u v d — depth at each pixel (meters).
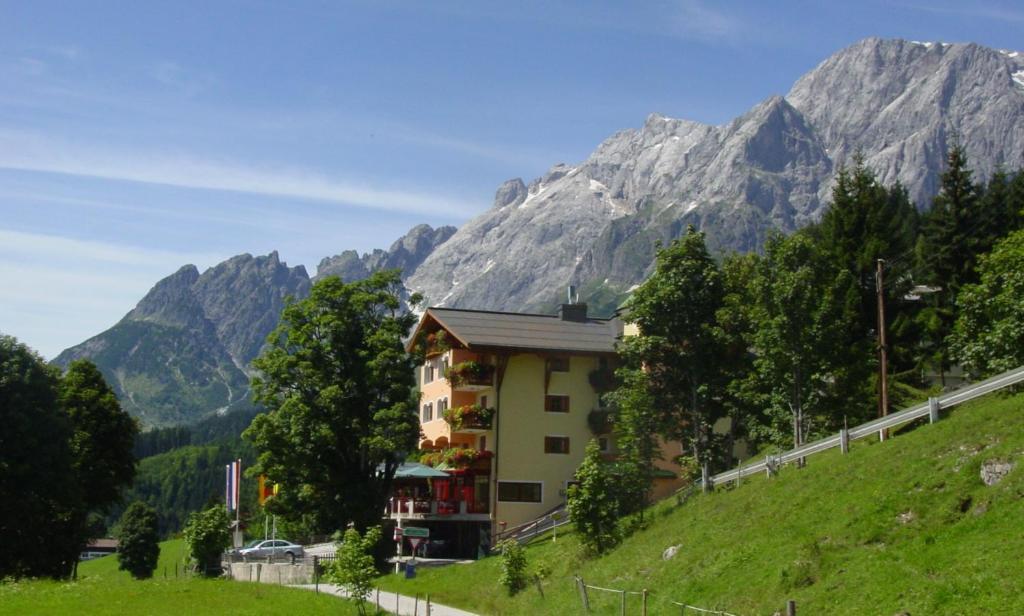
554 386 77.31
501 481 75.12
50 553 68.50
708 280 61.03
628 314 62.66
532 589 46.81
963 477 31.33
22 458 66.50
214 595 52.53
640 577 40.03
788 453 44.28
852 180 72.06
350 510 69.25
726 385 60.53
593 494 48.44
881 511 32.38
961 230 70.88
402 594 56.72
